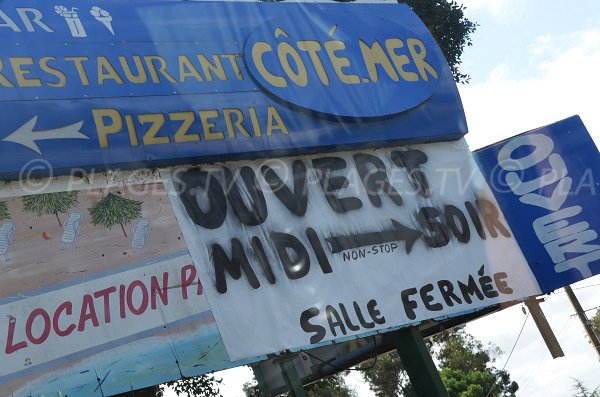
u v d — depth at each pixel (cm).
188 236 1063
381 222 1224
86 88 1091
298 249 1134
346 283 1145
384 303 1162
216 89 1182
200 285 1036
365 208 1223
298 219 1160
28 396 884
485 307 1252
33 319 927
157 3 1209
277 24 1284
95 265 991
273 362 1354
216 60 1205
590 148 1404
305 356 1416
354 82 1297
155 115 1118
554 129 1407
